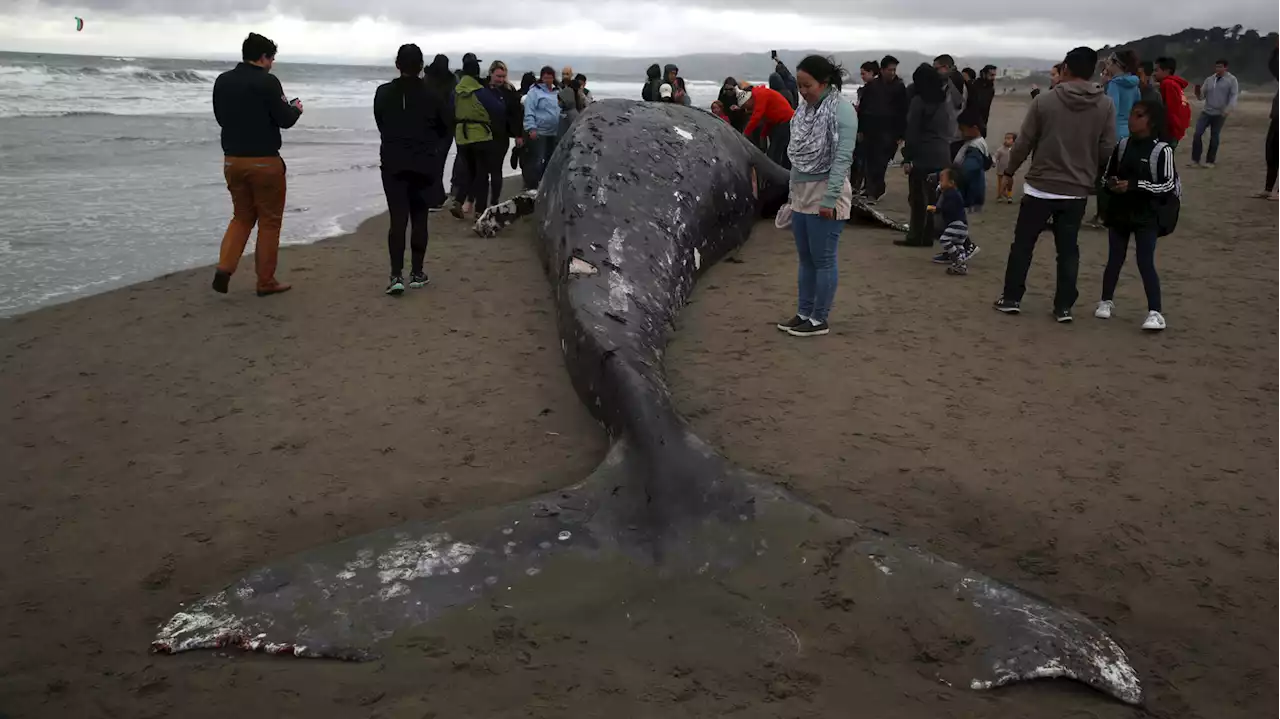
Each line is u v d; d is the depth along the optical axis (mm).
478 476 4305
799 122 5832
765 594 3201
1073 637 2971
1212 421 4965
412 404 5145
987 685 2797
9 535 3752
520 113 11656
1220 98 15797
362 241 9438
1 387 5262
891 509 3984
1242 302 7262
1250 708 2781
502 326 6559
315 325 6520
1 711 2715
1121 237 6535
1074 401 5223
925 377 5562
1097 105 6180
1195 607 3311
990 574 3512
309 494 4125
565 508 3627
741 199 8805
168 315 6664
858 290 7516
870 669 2867
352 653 2924
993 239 9891
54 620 3197
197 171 13484
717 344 6129
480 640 2988
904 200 12812
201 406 5078
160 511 3961
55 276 7582
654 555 3395
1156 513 3979
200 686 2812
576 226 6426
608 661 2904
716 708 2705
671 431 4004
